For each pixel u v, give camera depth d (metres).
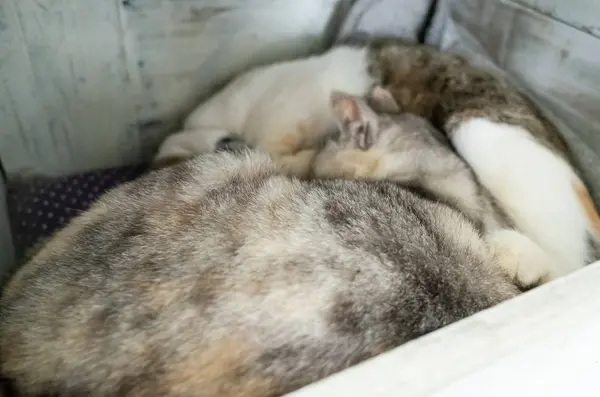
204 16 0.49
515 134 0.40
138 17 0.46
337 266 0.27
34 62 0.45
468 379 0.20
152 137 0.54
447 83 0.46
